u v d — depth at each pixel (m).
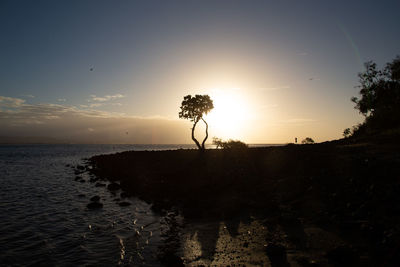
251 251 10.50
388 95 43.75
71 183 32.41
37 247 12.10
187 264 9.86
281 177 21.36
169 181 27.20
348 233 10.73
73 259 10.72
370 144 26.12
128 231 14.12
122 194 23.73
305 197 15.81
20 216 17.56
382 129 36.84
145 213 17.77
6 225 15.56
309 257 9.34
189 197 20.58
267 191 18.72
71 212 18.42
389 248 8.70
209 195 20.66
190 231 13.58
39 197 23.88
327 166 20.25
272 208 15.46
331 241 10.32
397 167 15.88
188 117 43.22
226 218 15.16
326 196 15.09
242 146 41.41
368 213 11.72
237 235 12.43
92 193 25.59
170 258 10.10
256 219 14.41
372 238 9.88
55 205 20.70
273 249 10.02
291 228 12.30
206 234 12.95
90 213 18.03
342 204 13.60
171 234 13.33
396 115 36.34
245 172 24.66
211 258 10.23
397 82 43.69
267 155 29.77
